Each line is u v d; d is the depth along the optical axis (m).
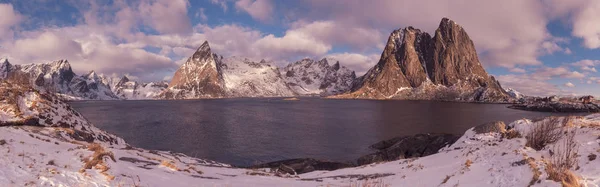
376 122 94.19
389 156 43.03
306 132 73.25
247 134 70.38
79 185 10.05
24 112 28.30
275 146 56.38
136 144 58.34
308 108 170.50
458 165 17.86
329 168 36.84
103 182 10.89
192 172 17.53
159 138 65.00
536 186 10.48
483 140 26.14
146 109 169.38
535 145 17.56
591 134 16.98
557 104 149.62
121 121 100.19
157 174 14.23
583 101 154.62
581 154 13.84
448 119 102.75
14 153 12.77
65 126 31.33
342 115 121.06
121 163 14.63
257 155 49.50
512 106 180.38
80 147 17.20
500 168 14.03
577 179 10.41
